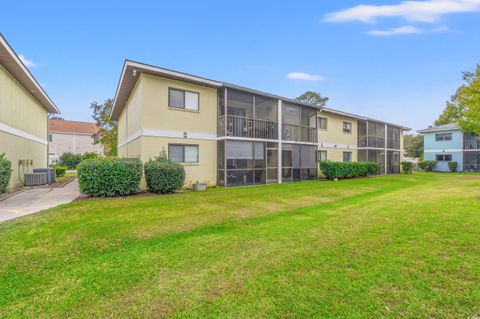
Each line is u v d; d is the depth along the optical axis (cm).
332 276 317
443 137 2991
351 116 2189
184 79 1230
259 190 1170
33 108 1513
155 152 1172
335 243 432
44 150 1802
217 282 310
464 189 1109
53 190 1158
